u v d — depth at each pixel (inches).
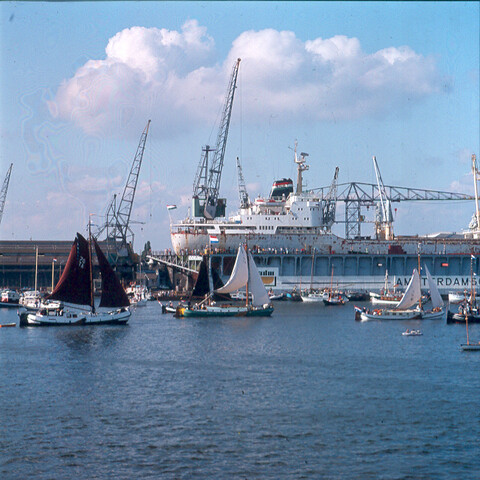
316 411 2381.9
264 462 1872.5
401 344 4084.6
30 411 2377.0
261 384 2842.0
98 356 3627.0
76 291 5157.5
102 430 2149.4
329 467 1834.4
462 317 5310.0
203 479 1758.1
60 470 1817.2
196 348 3939.5
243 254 6018.7
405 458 1898.4
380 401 2527.1
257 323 5506.9
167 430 2153.1
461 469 1814.7
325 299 7593.5
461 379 2930.6
